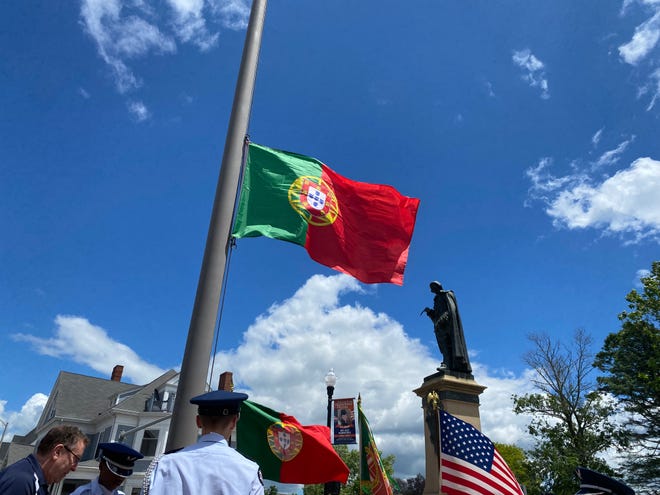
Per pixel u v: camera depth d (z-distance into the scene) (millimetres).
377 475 7508
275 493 33938
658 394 26859
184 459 2365
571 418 25734
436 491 10711
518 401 26406
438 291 13531
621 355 28812
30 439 47000
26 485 2973
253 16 7273
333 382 14750
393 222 9016
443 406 11500
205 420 2627
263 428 6340
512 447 42219
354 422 14188
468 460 5598
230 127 6426
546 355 26672
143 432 33000
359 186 8961
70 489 30438
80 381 40875
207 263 5555
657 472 25938
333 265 8195
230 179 6074
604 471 24641
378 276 8742
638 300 28688
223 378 29844
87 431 37375
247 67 6840
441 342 12930
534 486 25109
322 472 6188
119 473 4273
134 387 42844
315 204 8125
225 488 2252
